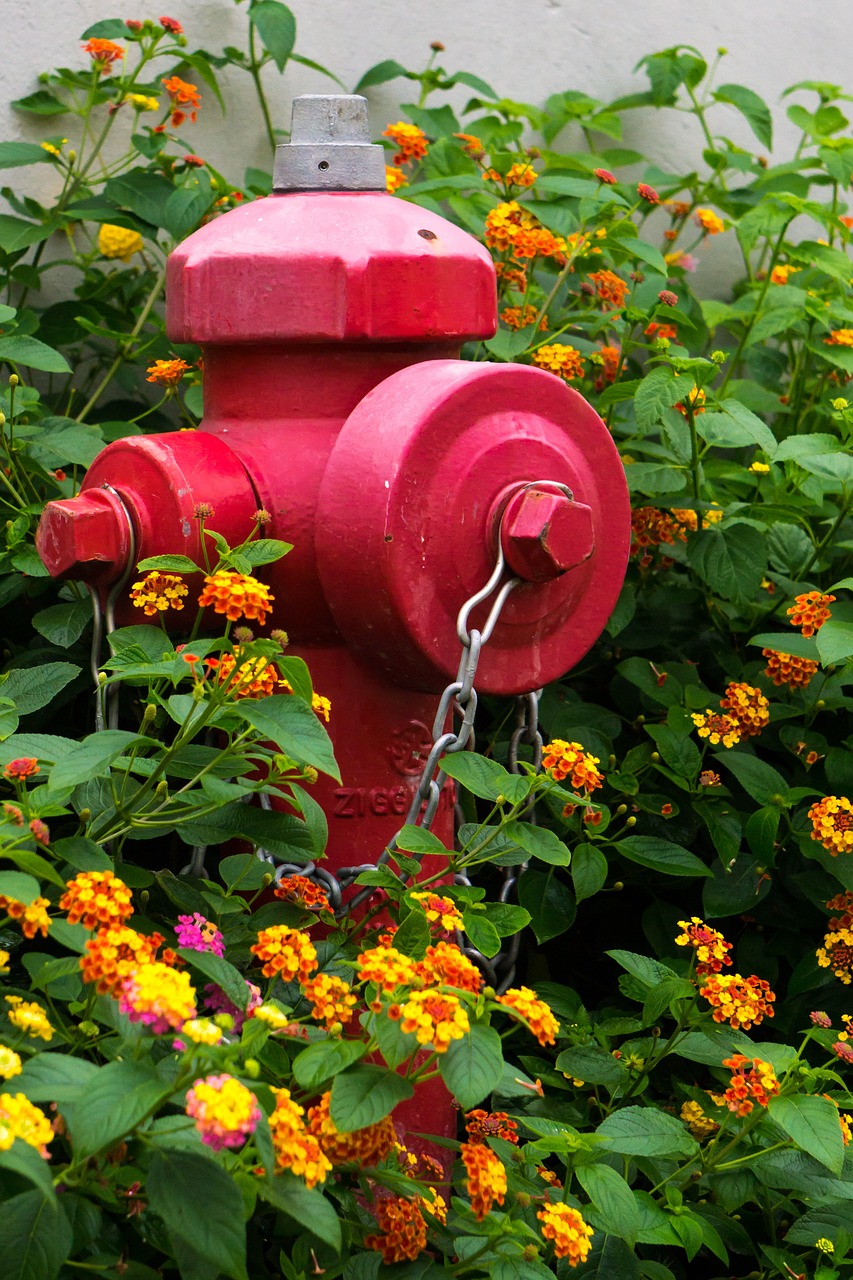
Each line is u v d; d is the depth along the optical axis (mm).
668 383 2529
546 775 1829
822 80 3814
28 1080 1307
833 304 3371
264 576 1917
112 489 1870
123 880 1778
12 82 2842
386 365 1943
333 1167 1579
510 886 2082
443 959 1552
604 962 2717
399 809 1999
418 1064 1881
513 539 1799
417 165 3270
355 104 1995
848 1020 2064
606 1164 1945
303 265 1865
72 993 1601
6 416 2465
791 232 3891
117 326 2977
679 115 3668
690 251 3734
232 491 1887
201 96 3031
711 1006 2391
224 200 2871
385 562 1786
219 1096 1233
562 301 3201
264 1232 1785
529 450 1849
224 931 1813
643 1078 2080
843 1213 1978
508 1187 1683
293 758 1712
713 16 3625
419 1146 1952
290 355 1923
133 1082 1298
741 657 2955
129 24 2779
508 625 1890
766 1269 2061
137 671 1614
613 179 2875
